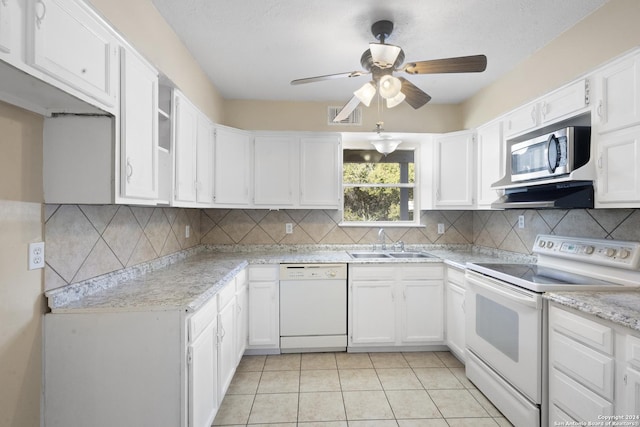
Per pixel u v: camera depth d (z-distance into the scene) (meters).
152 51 1.73
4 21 0.79
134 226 1.98
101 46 1.18
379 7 1.78
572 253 2.02
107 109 1.24
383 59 1.63
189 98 2.28
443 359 2.73
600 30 1.79
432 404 2.07
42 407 1.33
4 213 1.14
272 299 2.77
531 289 1.70
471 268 2.34
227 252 3.27
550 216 2.35
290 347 2.80
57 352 1.34
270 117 3.23
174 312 1.38
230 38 2.11
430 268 2.84
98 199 1.29
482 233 3.28
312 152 3.08
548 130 2.05
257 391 2.22
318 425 1.87
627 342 1.22
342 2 1.75
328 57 2.37
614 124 1.54
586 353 1.38
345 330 2.82
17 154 1.18
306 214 3.38
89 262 1.57
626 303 1.39
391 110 3.29
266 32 2.04
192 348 1.42
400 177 3.60
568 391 1.48
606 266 1.81
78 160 1.29
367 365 2.61
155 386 1.37
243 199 2.94
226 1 1.74
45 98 1.11
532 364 1.67
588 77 1.69
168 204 1.87
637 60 1.42
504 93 2.62
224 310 1.98
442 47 2.21
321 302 2.81
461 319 2.57
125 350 1.36
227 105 3.20
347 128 3.27
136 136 1.42
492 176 2.59
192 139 2.20
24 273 1.22
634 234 1.75
